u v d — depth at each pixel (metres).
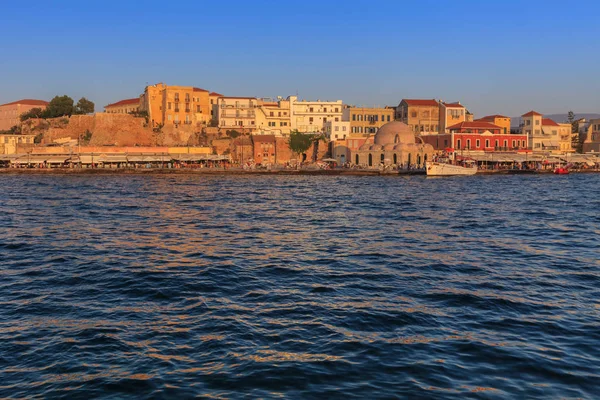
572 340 20.23
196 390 16.36
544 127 196.38
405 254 36.41
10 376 17.33
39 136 173.00
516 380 17.00
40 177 131.38
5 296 26.09
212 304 24.69
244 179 132.50
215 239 42.72
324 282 28.69
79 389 16.44
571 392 16.27
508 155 170.38
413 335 20.73
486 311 23.66
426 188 103.38
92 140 166.12
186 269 31.62
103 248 38.56
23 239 42.25
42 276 30.00
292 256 35.72
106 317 22.89
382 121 189.50
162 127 173.00
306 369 17.69
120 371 17.64
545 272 31.11
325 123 185.00
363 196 84.50
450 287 27.62
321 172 151.25
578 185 113.38
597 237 44.06
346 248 38.75
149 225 50.50
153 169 149.38
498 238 43.41
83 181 117.94
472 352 19.09
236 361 18.34
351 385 16.62
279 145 172.62
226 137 176.88
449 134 172.25
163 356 18.80
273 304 24.69
